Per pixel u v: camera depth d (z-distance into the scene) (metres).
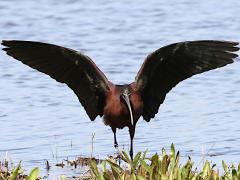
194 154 14.23
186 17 26.86
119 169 10.99
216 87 19.09
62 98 18.38
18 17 26.75
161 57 12.30
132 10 28.16
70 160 13.93
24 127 16.20
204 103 17.81
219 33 24.30
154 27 25.56
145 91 12.73
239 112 17.06
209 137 15.30
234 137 15.26
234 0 29.81
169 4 29.11
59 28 25.53
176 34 24.50
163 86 12.74
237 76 19.97
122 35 24.61
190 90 18.91
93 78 12.57
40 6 28.70
